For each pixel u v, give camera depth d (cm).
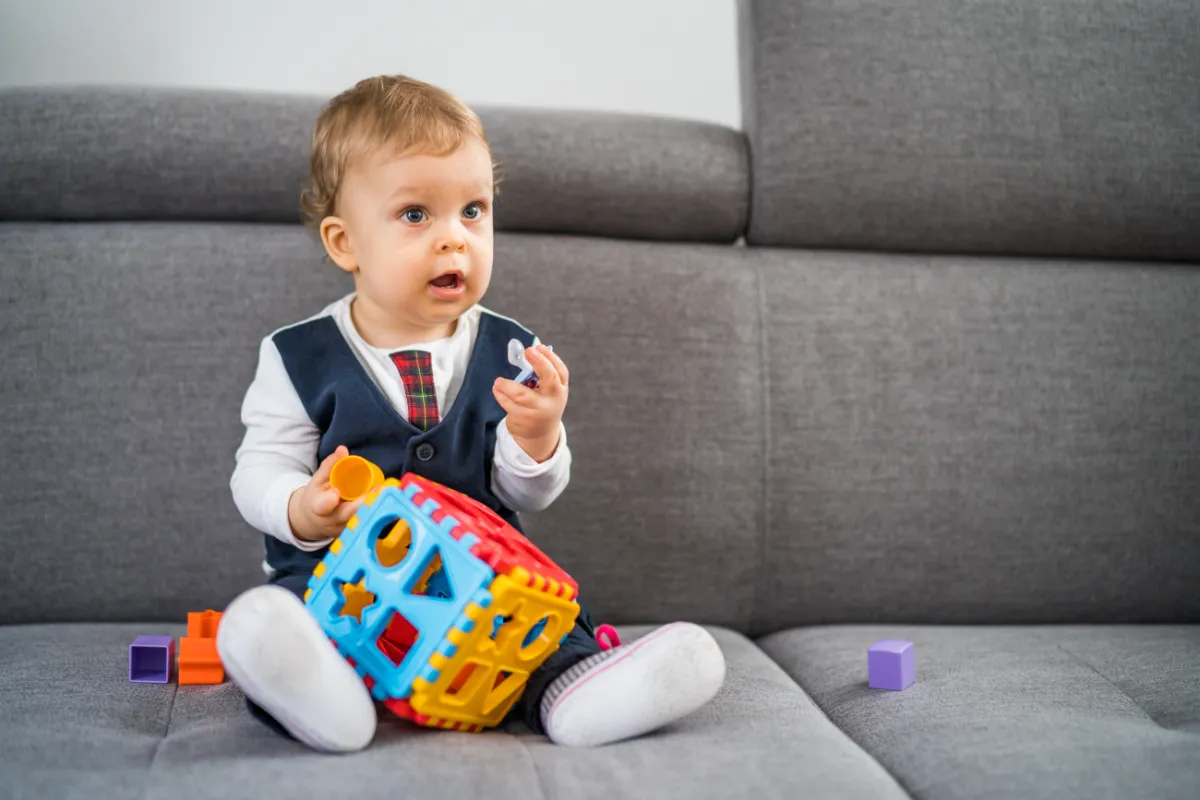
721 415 157
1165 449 164
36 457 147
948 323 162
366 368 130
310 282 152
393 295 123
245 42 200
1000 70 163
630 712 101
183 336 150
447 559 101
